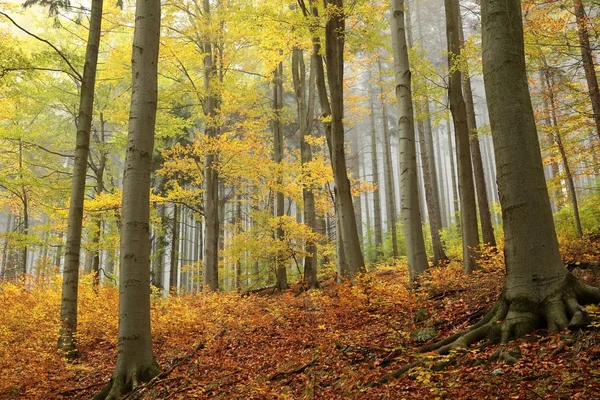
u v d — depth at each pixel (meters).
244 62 18.78
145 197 6.55
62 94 17.11
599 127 11.19
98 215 17.03
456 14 11.10
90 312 11.34
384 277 15.48
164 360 8.20
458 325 6.02
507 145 4.78
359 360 5.55
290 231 15.61
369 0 10.73
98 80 15.46
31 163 16.66
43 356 7.96
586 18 10.53
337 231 12.73
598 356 3.68
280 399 4.86
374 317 7.56
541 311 4.50
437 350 4.72
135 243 6.39
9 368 7.46
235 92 15.50
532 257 4.63
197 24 15.78
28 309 10.66
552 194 16.81
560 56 12.24
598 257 8.40
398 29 9.89
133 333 6.25
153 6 7.03
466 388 3.74
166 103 16.64
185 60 15.27
